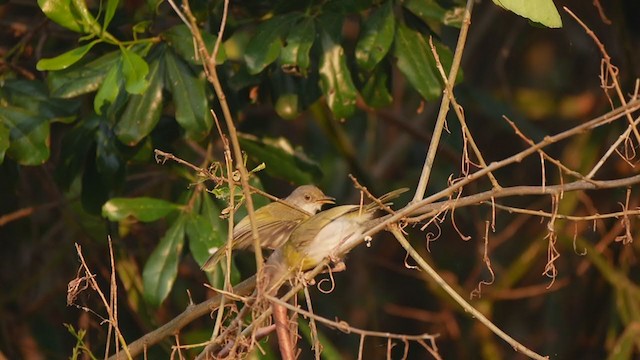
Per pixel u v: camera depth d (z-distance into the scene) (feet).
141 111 30.17
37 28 34.47
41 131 31.42
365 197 42.55
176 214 32.60
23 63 35.09
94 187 33.06
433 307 52.75
